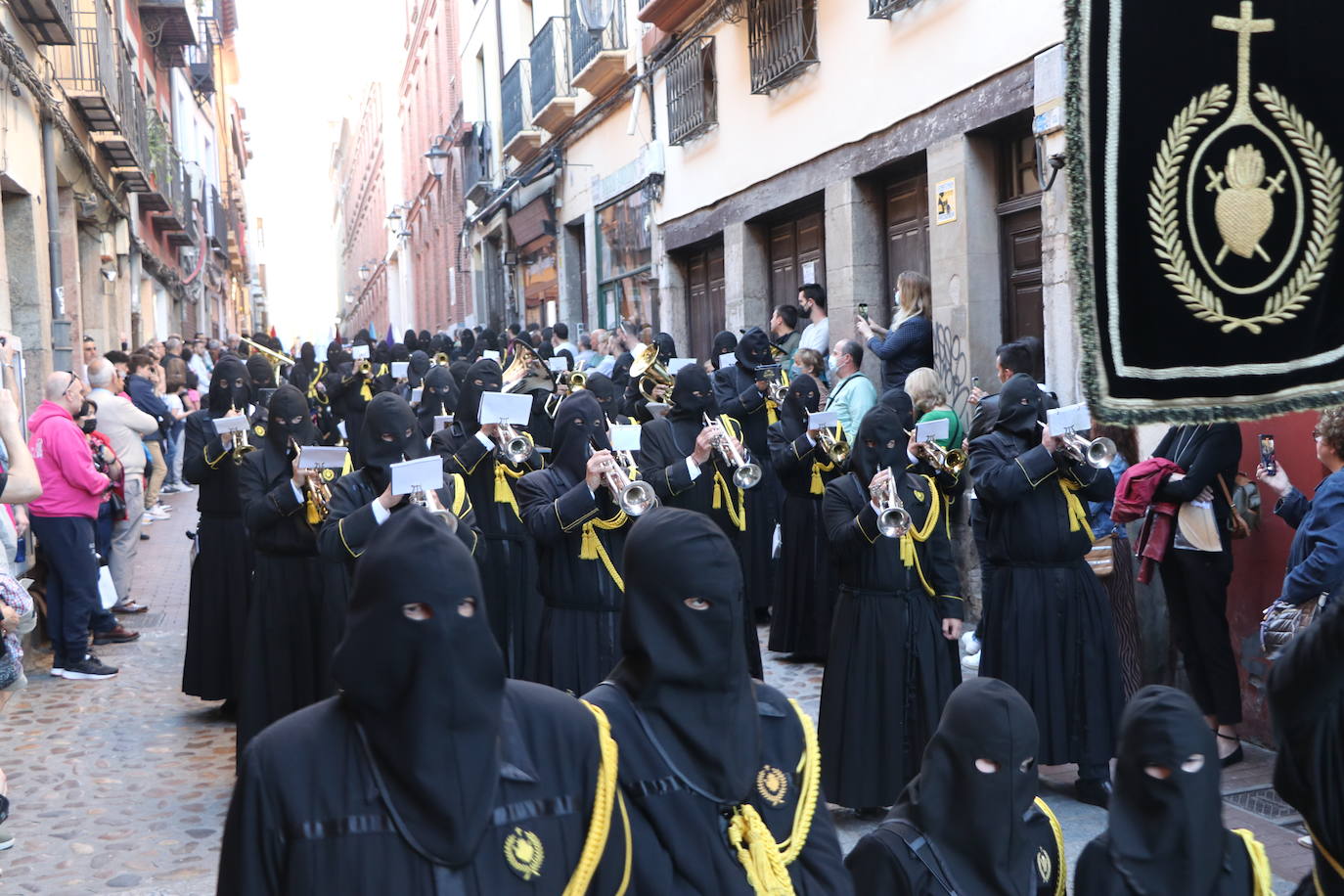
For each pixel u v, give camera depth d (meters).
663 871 2.24
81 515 7.92
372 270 60.53
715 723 2.31
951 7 8.73
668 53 14.42
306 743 2.01
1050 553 5.38
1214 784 2.64
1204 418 2.90
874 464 5.28
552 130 20.02
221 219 41.34
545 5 21.14
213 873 4.88
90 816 5.50
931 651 5.19
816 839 2.40
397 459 5.19
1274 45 2.88
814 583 7.86
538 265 22.83
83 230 17.20
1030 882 2.81
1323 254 2.92
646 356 9.27
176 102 30.70
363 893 1.92
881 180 10.54
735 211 13.06
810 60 10.84
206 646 6.89
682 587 2.29
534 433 9.26
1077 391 7.56
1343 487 4.79
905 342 9.16
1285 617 4.89
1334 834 2.72
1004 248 8.80
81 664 7.93
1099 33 2.82
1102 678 5.39
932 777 2.84
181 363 18.17
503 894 1.97
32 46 12.53
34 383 12.62
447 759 1.95
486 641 2.02
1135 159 2.84
